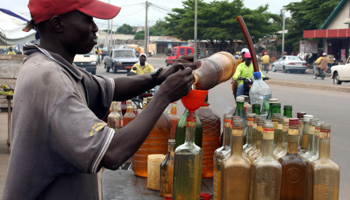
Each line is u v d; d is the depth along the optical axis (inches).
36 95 53.3
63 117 51.3
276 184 59.2
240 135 61.2
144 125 53.3
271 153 60.0
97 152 49.3
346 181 184.7
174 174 67.2
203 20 1628.9
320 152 62.2
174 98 56.7
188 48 1387.8
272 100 81.8
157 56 2704.2
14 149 53.9
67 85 53.7
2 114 363.3
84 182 59.1
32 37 316.8
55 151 53.4
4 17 306.2
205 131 84.0
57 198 56.5
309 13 1493.6
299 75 1084.5
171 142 77.4
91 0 59.7
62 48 60.4
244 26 97.3
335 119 359.3
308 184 63.4
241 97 82.6
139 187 83.5
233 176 60.7
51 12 58.0
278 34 1815.9
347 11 1253.1
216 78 68.6
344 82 804.6
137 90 74.7
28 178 54.2
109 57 1061.8
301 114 77.1
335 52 1290.6
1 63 363.6
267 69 1173.1
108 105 71.0
